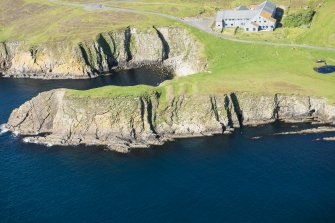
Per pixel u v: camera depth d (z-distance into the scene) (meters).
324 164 119.62
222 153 128.88
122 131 140.25
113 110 141.12
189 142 136.62
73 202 112.69
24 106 151.62
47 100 149.62
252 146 131.12
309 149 126.88
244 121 145.50
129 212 107.69
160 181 118.44
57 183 120.94
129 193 114.62
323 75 157.25
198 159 127.06
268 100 145.12
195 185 115.81
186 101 144.00
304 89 148.38
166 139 138.88
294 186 112.06
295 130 138.00
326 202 105.81
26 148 139.50
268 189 111.75
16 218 108.38
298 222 100.44
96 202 112.12
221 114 142.25
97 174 123.56
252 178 116.50
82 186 118.81
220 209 106.44
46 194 116.69
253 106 145.88
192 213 105.88
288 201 107.12
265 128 141.00
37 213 109.62
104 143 138.88
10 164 131.38
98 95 143.75
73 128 143.50
